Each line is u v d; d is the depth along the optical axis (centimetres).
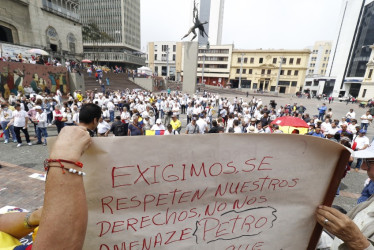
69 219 56
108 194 83
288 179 98
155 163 84
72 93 2028
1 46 1758
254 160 93
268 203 102
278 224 105
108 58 6419
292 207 103
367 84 3600
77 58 3641
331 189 100
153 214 92
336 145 92
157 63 7644
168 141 83
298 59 5106
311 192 101
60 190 56
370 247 87
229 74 5906
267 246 108
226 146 89
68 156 59
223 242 104
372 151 112
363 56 4078
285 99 3562
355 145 608
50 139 66
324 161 96
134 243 94
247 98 3369
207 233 101
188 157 87
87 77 2653
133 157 81
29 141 712
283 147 93
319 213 101
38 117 706
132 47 7519
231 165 92
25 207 375
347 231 88
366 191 305
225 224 101
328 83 5144
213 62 6031
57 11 3209
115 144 77
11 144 721
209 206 97
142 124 707
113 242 91
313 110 2306
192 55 2302
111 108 1159
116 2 6700
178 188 90
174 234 97
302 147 94
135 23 7769
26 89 1539
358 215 123
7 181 460
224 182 94
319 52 7706
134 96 1628
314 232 107
